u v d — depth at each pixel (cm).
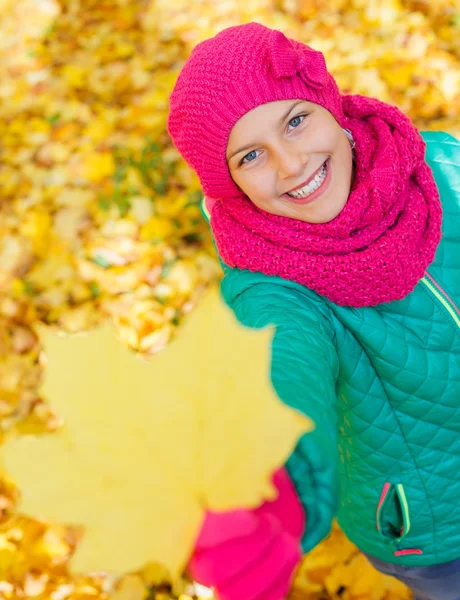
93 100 379
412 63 326
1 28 454
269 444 51
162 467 51
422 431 130
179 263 284
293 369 77
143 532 49
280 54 108
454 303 129
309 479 59
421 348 126
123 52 402
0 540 216
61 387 50
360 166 134
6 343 281
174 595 197
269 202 118
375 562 159
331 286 116
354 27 356
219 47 113
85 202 321
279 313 100
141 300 280
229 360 52
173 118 124
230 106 110
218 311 52
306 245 117
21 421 255
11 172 348
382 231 121
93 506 50
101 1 447
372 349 122
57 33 434
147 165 317
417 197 128
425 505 138
